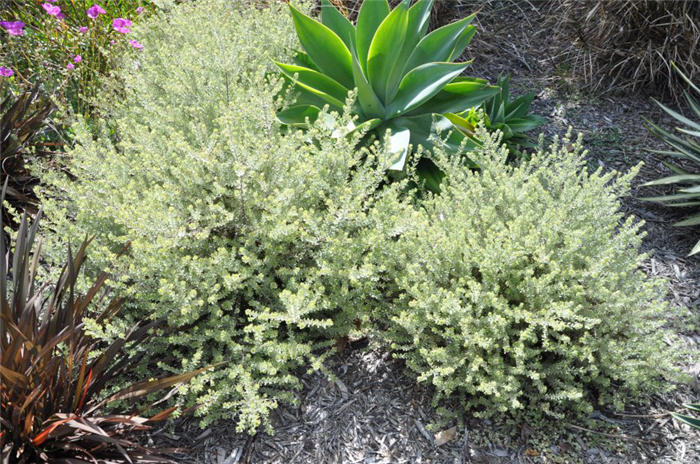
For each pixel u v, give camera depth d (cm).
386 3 323
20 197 273
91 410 183
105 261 213
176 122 275
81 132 245
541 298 213
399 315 228
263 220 222
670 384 209
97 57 344
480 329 210
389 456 200
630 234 228
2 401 174
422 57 330
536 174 248
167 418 204
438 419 212
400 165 267
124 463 181
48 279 213
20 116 292
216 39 302
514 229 221
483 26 451
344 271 219
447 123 296
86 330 196
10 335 186
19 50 335
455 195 250
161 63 328
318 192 240
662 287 231
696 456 202
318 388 221
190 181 231
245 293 223
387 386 222
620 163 345
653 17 385
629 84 397
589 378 208
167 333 216
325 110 265
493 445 204
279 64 297
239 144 224
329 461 198
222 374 200
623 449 204
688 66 388
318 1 450
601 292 207
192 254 227
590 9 412
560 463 199
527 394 211
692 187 316
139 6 376
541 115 384
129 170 245
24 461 171
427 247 225
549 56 427
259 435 205
